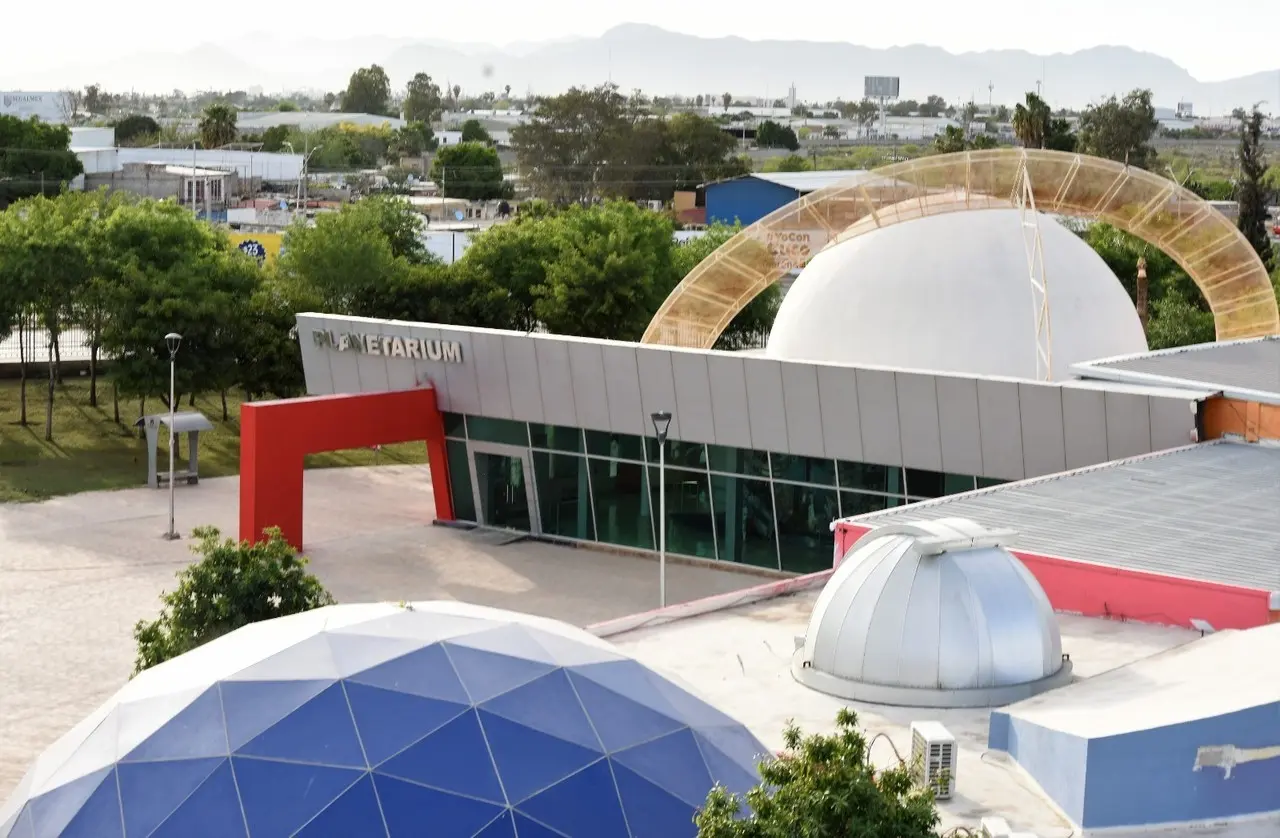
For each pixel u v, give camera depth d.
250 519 46.09
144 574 44.16
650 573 45.94
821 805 13.89
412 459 63.78
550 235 81.69
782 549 45.34
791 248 48.25
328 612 19.48
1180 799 17.98
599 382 47.03
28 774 17.91
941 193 46.62
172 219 70.06
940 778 17.98
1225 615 25.50
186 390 62.88
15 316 67.12
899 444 41.94
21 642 37.59
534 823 15.70
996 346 43.59
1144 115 140.25
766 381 43.75
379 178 183.00
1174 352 45.03
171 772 16.31
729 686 24.23
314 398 47.56
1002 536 23.83
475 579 44.97
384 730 16.45
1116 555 27.61
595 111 181.25
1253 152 90.81
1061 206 48.38
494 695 17.14
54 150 138.75
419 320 76.38
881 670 23.12
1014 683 22.84
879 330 44.50
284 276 76.75
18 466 58.97
